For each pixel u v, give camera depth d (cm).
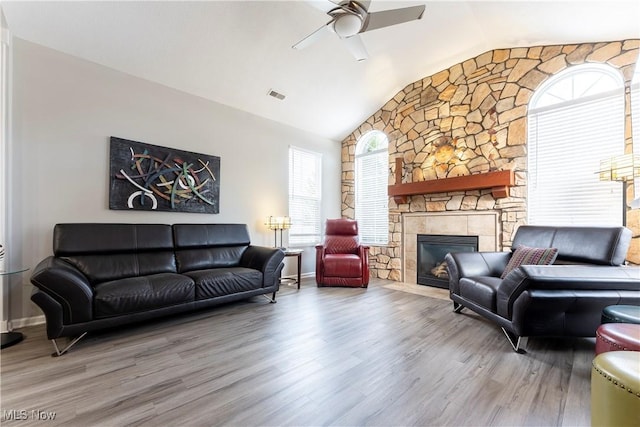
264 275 321
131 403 145
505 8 279
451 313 294
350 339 227
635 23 255
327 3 199
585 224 304
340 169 561
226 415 137
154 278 256
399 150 468
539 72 336
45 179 263
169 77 332
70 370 177
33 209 257
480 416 137
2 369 177
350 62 372
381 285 429
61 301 200
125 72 310
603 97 298
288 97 411
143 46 289
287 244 470
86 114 286
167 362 188
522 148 342
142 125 322
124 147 307
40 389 156
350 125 523
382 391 157
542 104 340
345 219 479
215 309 304
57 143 270
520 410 141
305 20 296
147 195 322
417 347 213
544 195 333
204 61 321
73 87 279
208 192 374
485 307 240
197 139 368
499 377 172
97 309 214
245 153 418
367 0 199
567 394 154
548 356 199
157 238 304
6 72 240
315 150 517
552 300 186
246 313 291
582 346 215
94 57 287
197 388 159
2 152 236
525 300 192
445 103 413
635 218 269
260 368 181
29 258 254
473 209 377
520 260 260
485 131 373
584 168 307
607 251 222
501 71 362
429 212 423
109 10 250
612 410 99
